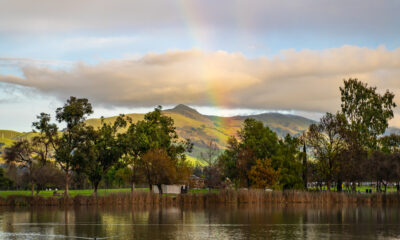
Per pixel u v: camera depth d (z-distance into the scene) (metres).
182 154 129.00
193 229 54.06
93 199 97.00
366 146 130.62
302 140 124.50
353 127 128.88
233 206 94.19
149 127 119.25
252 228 55.00
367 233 50.59
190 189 155.62
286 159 117.75
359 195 104.56
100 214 74.00
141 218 66.94
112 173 164.25
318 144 119.44
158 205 97.88
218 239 46.28
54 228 55.25
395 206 92.56
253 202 101.56
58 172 107.94
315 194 102.81
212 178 145.75
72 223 60.38
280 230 53.16
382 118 130.00
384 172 109.25
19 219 65.56
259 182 110.44
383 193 104.94
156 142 117.19
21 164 107.88
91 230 53.31
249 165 116.00
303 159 123.50
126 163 112.56
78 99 106.88
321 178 128.12
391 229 53.97
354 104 131.75
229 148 125.56
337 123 118.19
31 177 102.81
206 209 85.56
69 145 104.12
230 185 137.00
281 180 113.81
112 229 54.19
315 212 77.19
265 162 112.62
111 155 110.69
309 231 52.34
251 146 120.25
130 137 114.06
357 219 64.94
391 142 142.00
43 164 106.88
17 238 47.47
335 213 75.06
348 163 115.06
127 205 96.81
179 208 88.50
